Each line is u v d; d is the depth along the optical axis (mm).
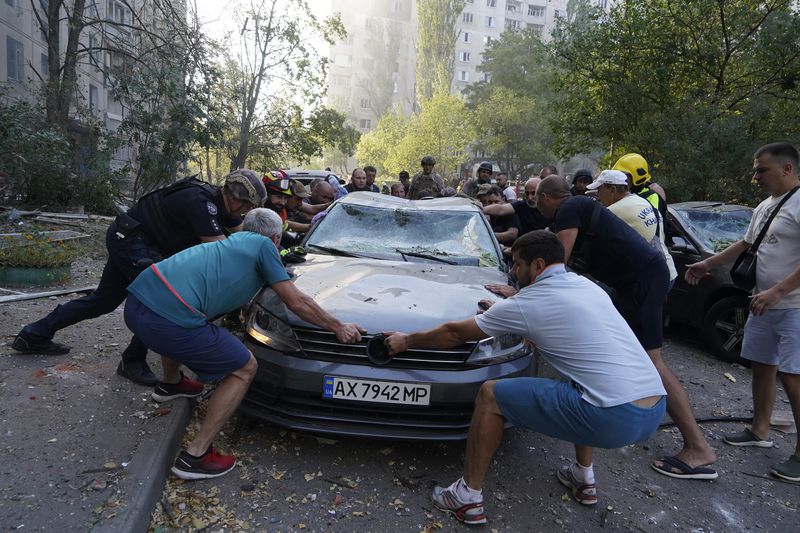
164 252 3498
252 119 21516
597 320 2551
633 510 3006
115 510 2402
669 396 3451
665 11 12672
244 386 2877
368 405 2996
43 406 3252
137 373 3684
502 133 49375
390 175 55062
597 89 13906
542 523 2799
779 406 4727
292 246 4629
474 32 75062
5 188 10461
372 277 3699
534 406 2570
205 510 2645
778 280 3557
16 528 2240
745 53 12102
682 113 11648
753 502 3203
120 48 13539
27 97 17156
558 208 3561
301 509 2730
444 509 2801
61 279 6383
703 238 6168
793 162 3598
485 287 3670
